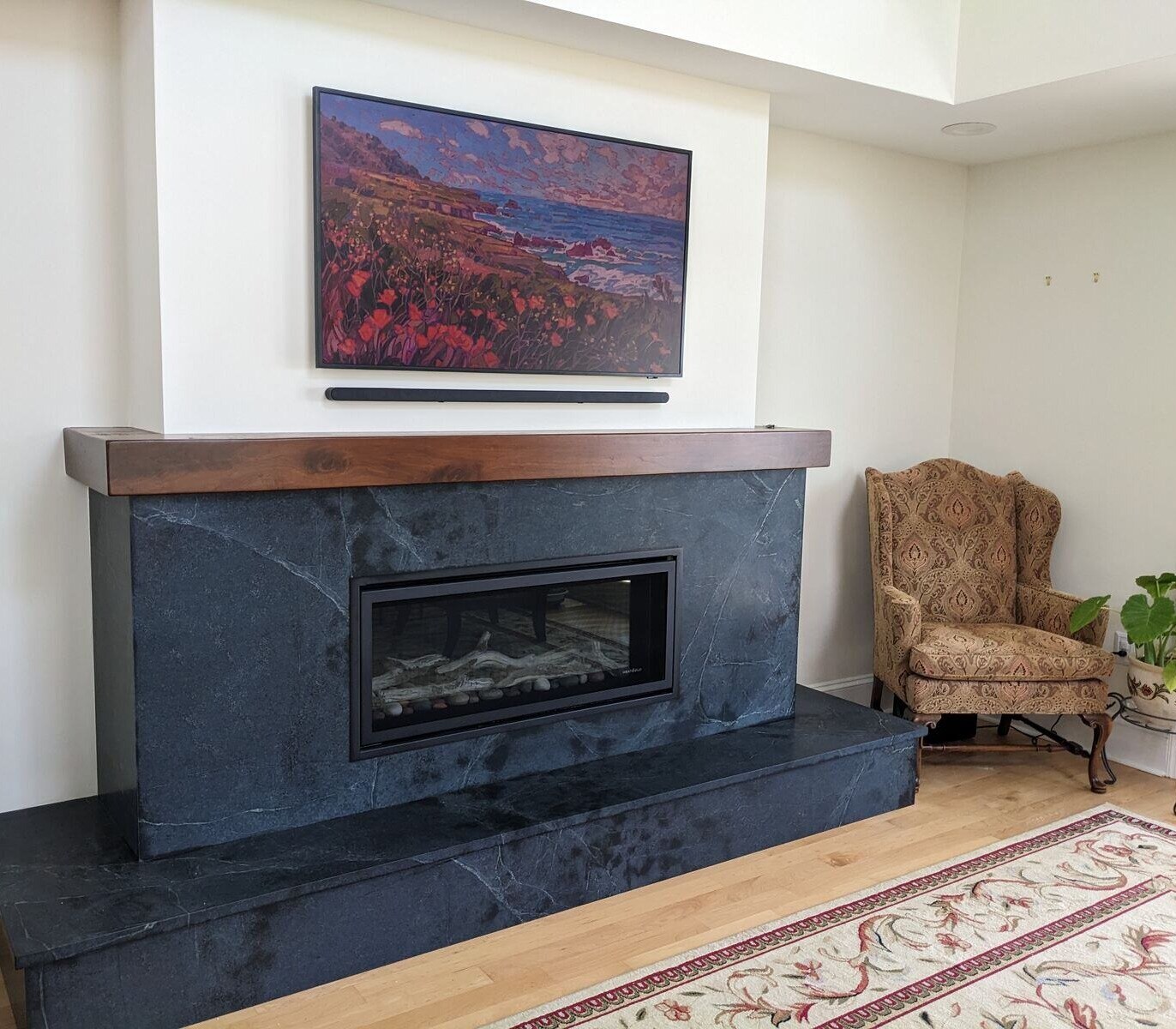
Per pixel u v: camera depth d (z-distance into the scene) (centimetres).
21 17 232
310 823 247
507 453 259
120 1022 200
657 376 305
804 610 400
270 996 218
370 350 252
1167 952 244
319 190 240
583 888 262
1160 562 365
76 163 242
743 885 274
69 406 248
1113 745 375
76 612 255
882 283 404
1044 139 370
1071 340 389
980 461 426
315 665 243
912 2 316
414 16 253
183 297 230
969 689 335
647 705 303
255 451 224
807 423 390
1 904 206
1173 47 275
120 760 237
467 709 271
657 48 277
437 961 235
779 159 366
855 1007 220
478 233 265
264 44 234
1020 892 272
